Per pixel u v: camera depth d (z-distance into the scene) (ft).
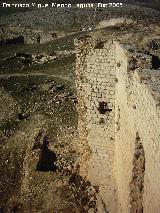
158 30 43.24
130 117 36.81
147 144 30.86
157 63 37.86
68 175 53.83
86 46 44.06
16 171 59.47
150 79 31.71
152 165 29.66
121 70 39.88
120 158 43.37
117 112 43.86
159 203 27.71
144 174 33.58
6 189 56.08
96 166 49.98
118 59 41.16
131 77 35.68
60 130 65.77
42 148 59.67
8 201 52.80
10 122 72.84
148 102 29.96
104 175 49.85
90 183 51.62
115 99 44.62
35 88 86.22
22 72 96.99
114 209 46.34
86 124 48.03
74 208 49.03
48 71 95.86
